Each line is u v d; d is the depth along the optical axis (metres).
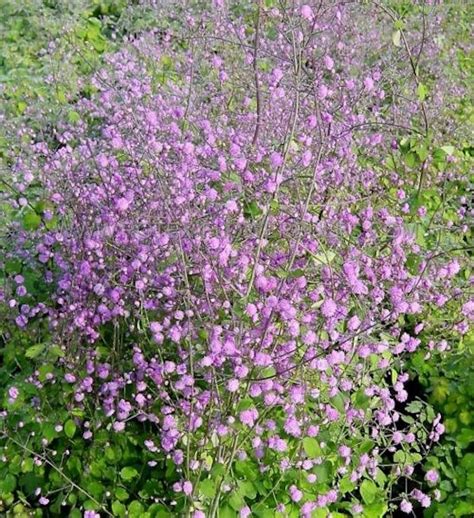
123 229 0.62
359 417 0.60
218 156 0.68
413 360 0.77
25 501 0.64
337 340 0.56
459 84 1.37
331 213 0.68
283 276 0.54
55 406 0.66
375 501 0.63
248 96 0.94
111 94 1.01
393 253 0.66
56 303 0.73
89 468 0.64
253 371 0.53
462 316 0.76
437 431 0.66
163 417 0.59
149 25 1.49
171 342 0.63
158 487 0.63
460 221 0.95
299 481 0.59
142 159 0.68
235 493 0.56
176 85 1.05
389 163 0.92
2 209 0.84
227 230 0.61
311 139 0.69
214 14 1.24
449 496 0.68
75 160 0.84
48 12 1.58
